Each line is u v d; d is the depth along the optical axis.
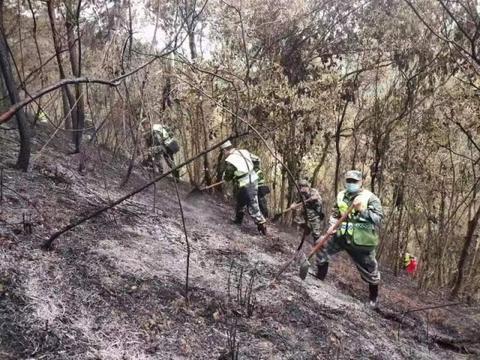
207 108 9.21
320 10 9.00
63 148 7.39
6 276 3.48
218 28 8.98
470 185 9.04
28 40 7.60
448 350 5.50
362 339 4.73
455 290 8.26
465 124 8.07
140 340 3.46
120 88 5.77
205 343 3.70
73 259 4.06
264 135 8.82
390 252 9.98
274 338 4.11
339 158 9.22
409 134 8.61
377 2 8.45
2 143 6.25
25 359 2.88
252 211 7.59
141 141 7.20
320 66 9.26
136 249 4.78
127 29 5.86
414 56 8.30
